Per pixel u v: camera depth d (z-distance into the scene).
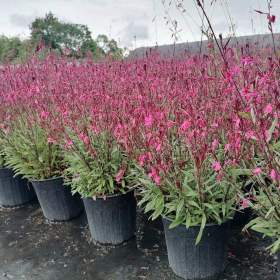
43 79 1.66
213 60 1.32
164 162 1.00
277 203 0.88
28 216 1.69
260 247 1.26
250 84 0.85
